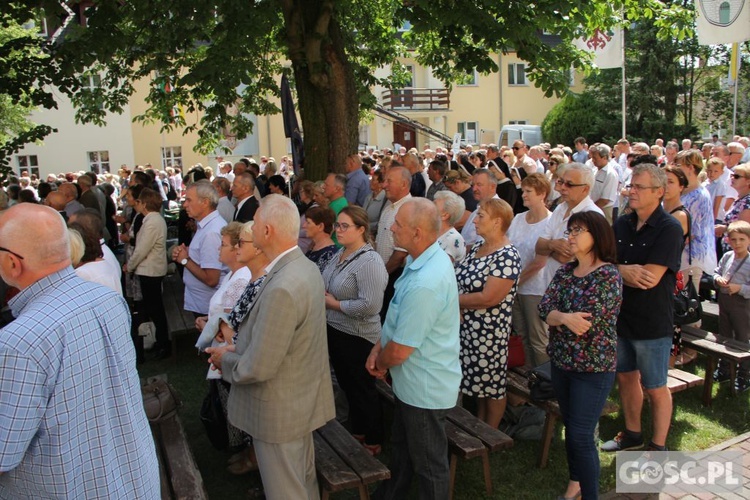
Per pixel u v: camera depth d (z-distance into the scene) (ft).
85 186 30.09
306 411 8.87
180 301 22.54
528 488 11.64
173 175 63.16
